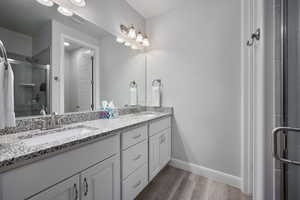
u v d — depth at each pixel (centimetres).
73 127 125
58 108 134
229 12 173
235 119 171
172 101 219
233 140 172
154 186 171
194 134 200
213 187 169
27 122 110
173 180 183
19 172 63
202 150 194
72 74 147
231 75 173
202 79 193
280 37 95
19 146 73
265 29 101
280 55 95
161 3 211
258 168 113
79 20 152
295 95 86
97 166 99
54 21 131
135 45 226
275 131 74
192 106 202
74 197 84
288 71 91
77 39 151
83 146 90
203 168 193
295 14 85
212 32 185
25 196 64
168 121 211
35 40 118
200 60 194
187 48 205
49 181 73
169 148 214
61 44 137
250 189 153
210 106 188
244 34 156
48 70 127
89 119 159
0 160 56
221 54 179
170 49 221
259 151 109
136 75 231
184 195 155
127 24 214
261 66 104
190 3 202
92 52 167
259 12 113
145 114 212
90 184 94
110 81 190
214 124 185
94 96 170
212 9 184
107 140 108
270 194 102
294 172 88
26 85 112
